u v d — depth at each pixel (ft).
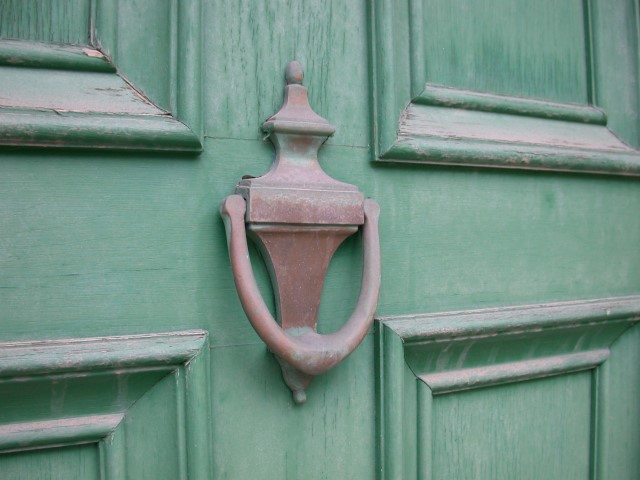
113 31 2.05
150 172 2.07
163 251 2.08
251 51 2.23
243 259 1.98
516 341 2.72
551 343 2.85
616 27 3.13
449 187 2.60
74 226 1.98
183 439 2.06
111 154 2.02
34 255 1.93
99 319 2.00
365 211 2.23
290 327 2.15
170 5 2.10
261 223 2.05
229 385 2.16
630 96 3.16
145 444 2.05
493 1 2.80
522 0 2.89
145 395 2.06
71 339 1.95
